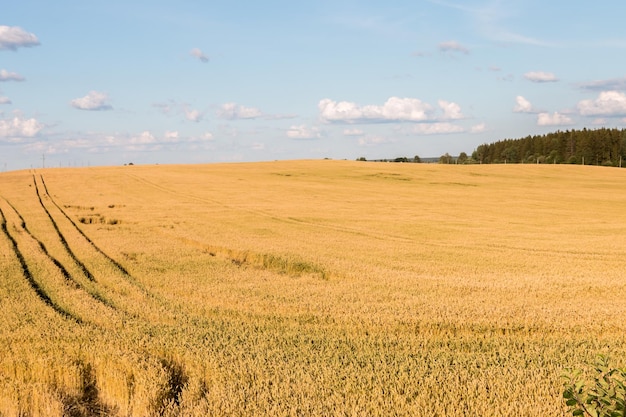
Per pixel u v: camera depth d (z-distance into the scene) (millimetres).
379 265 21953
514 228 35281
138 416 8484
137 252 23984
